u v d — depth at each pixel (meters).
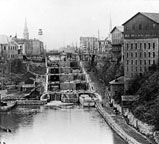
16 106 197.62
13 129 136.62
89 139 120.38
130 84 167.00
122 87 173.88
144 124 119.25
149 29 165.25
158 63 162.62
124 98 150.50
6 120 154.62
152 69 161.75
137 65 167.62
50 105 199.88
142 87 150.75
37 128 138.38
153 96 135.38
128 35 169.75
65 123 146.62
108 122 142.50
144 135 115.75
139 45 167.25
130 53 169.00
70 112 175.25
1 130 134.88
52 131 132.88
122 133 119.06
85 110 181.50
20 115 166.88
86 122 148.38
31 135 127.44
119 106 157.62
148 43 165.38
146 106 131.12
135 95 151.12
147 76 158.00
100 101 192.62
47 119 156.12
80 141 118.69
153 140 108.50
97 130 133.12
